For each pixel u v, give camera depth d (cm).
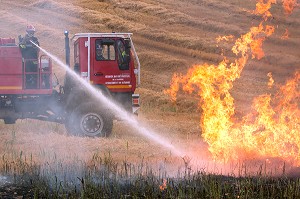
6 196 2650
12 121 4759
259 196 2580
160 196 2602
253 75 8056
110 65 4722
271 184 2823
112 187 2769
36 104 4709
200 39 9488
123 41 4741
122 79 4744
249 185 2717
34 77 4712
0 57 4638
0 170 3094
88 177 2859
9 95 4678
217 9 11050
